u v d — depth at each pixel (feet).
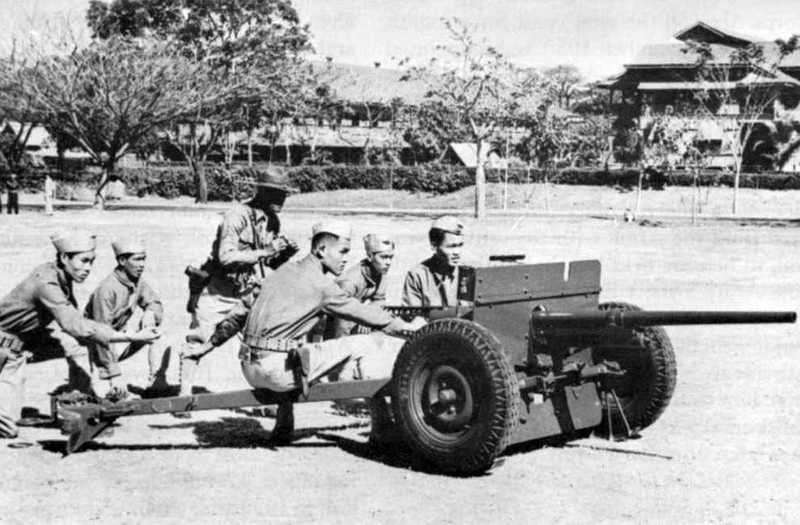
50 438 26.20
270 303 24.03
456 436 22.29
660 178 203.41
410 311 25.86
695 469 23.65
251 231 29.09
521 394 24.23
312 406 30.89
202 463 23.94
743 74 227.61
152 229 113.39
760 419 28.78
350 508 20.52
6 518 19.86
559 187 208.33
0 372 25.90
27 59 164.55
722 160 231.09
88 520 19.76
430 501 21.03
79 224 120.47
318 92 248.93
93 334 25.18
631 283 65.51
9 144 225.76
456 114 161.79
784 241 106.42
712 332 45.39
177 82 173.06
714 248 95.91
